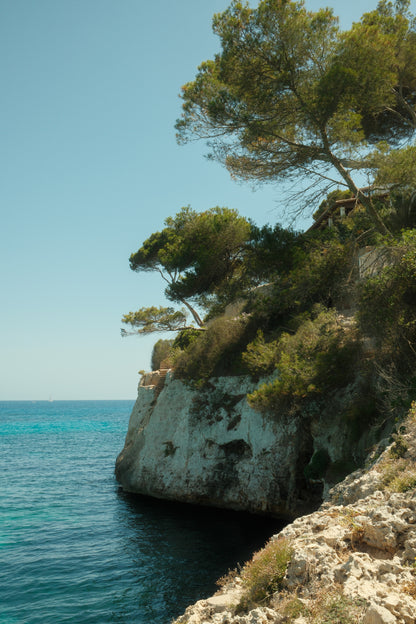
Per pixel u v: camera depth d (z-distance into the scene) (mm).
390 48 23391
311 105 23203
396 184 24375
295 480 23578
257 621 6070
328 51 23562
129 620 13570
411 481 8953
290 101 24094
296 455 23812
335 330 21641
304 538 8117
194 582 16328
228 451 28219
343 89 22234
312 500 22797
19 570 18172
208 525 23938
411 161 23328
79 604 14836
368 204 24781
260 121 23922
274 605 6543
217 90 25875
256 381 27594
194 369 31234
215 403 29562
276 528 22562
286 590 6887
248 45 23031
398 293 17859
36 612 14328
